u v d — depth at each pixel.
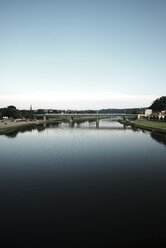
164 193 31.80
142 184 35.78
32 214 25.72
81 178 38.78
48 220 24.39
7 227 23.12
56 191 32.69
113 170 44.25
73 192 32.22
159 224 23.39
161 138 96.00
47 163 49.56
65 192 32.25
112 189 33.47
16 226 23.27
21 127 152.75
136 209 26.75
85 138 96.25
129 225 23.31
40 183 36.12
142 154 60.66
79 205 27.91
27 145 75.31
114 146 74.44
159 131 121.44
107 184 35.84
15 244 20.47
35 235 21.73
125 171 43.50
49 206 27.67
